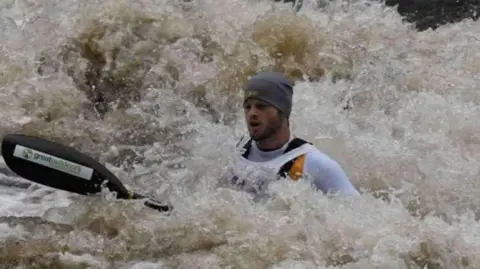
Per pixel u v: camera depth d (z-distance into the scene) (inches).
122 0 944.3
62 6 988.6
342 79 962.7
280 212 605.6
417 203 701.3
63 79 898.1
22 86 877.2
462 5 1252.5
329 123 828.6
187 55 927.7
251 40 959.0
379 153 763.4
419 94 917.2
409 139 814.5
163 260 569.3
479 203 701.3
